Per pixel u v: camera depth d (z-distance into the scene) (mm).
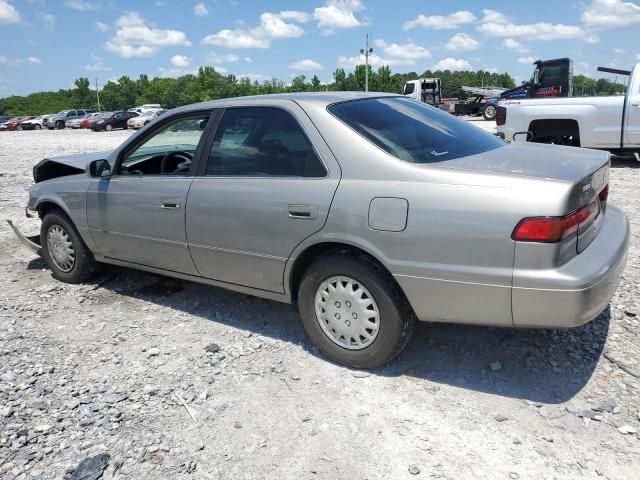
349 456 2699
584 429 2803
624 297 4281
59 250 5227
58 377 3508
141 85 118125
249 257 3727
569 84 25078
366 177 3189
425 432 2844
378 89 66562
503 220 2779
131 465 2697
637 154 10781
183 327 4199
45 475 2645
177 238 4125
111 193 4535
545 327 2873
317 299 3514
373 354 3338
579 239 2896
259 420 3010
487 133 4098
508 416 2938
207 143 3973
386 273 3213
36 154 19266
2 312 4594
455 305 2998
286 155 3545
